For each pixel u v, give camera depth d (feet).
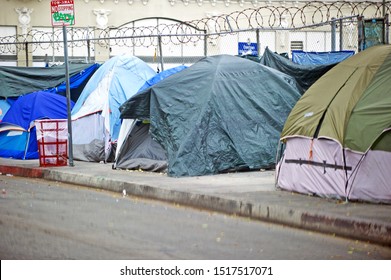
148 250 40.04
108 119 85.40
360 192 52.34
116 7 167.53
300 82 80.07
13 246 40.81
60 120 81.10
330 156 54.19
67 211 53.72
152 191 61.41
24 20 164.14
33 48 164.45
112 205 57.21
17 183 72.64
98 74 90.33
